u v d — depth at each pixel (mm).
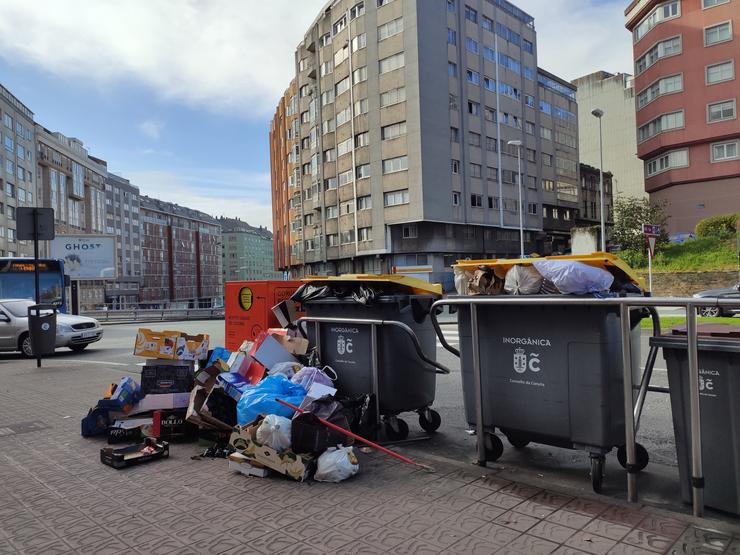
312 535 3033
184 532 3129
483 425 4309
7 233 71750
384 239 46062
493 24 51812
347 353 5309
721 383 3123
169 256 142875
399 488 3711
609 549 2781
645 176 46969
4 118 71562
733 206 40562
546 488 3656
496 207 50812
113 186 117625
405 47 44438
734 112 39844
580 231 36344
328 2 51500
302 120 57000
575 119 64375
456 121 46906
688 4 41625
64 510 3510
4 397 7500
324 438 4078
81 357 13180
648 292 4246
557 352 3879
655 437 5188
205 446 4883
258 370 5305
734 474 3082
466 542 2904
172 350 5562
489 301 4047
